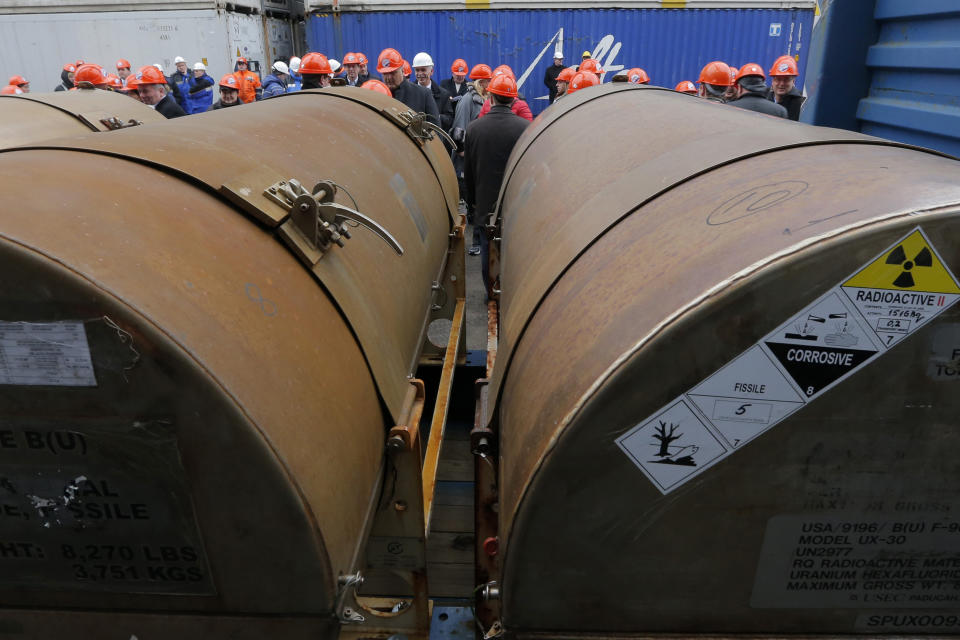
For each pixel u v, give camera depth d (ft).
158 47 33.99
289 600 3.26
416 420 4.67
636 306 2.90
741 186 3.35
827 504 2.89
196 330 2.86
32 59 34.42
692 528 2.96
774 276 2.52
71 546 3.20
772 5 32.19
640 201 3.92
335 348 3.97
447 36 33.55
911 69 7.48
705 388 2.69
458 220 10.21
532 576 3.12
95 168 3.44
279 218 4.03
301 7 44.73
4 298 2.65
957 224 2.45
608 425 2.76
